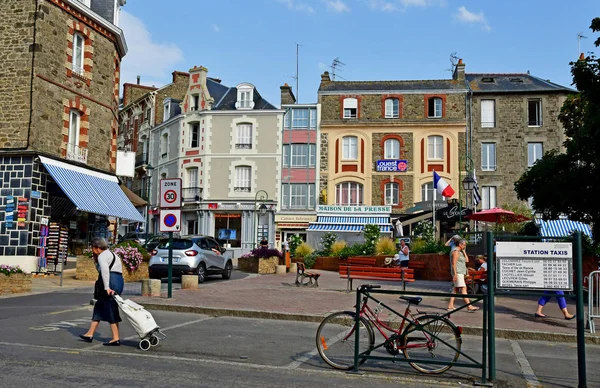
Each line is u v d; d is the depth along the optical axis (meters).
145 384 5.96
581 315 6.30
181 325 10.06
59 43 20.56
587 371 7.32
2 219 18.91
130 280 17.94
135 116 48.59
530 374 7.07
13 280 14.31
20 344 7.90
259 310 11.42
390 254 24.61
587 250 15.64
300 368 6.98
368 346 7.45
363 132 38.25
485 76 40.16
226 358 7.45
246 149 39.28
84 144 21.88
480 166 36.91
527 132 36.66
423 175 37.31
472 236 22.61
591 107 14.41
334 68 41.88
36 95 19.36
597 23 14.02
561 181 14.45
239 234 38.94
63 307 11.86
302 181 38.56
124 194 23.53
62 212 21.50
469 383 6.50
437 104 37.81
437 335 6.82
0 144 19.28
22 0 19.70
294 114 39.22
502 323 10.70
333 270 26.44
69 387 5.74
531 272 6.67
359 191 38.12
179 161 40.97
